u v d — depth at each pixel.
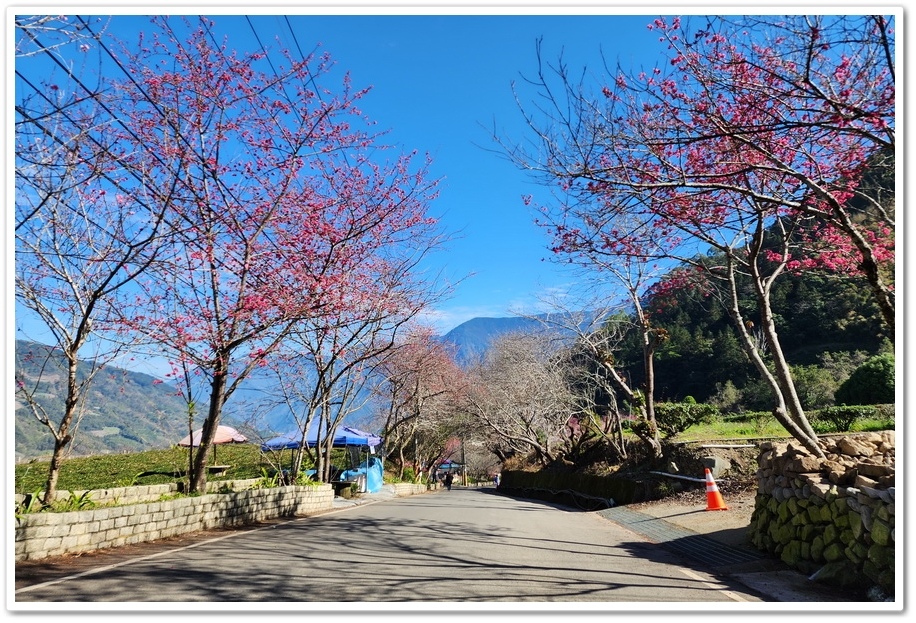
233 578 6.03
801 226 10.59
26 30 6.10
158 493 10.36
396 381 25.53
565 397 24.95
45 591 5.29
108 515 7.48
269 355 11.71
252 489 12.11
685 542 9.23
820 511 6.42
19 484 13.32
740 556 7.74
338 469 22.56
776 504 7.58
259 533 9.80
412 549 8.32
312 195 11.51
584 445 25.39
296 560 7.15
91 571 6.10
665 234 10.19
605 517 14.34
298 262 11.13
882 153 8.36
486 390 31.05
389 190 12.43
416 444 35.22
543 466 29.30
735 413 29.44
